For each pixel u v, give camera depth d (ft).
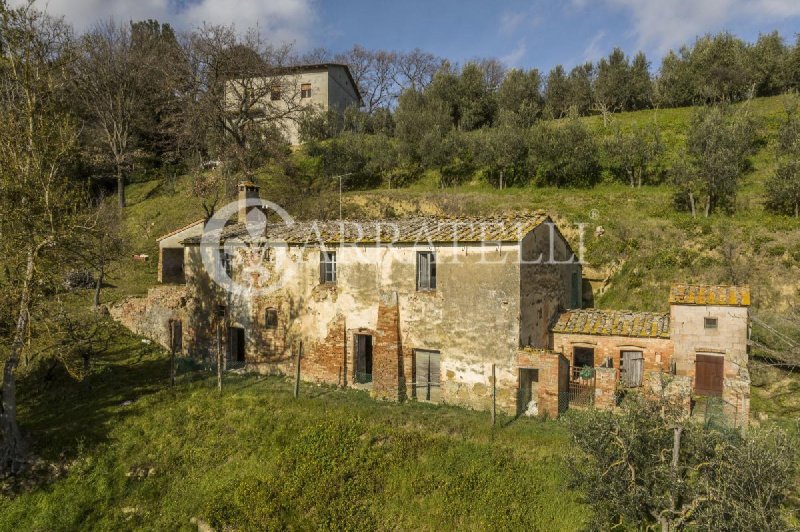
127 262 111.04
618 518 35.17
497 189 128.47
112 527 48.37
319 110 181.47
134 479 52.80
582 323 67.56
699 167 95.04
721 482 30.71
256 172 141.69
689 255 83.41
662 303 79.61
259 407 60.49
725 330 59.00
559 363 56.70
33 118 53.52
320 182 153.38
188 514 49.03
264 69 140.05
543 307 66.28
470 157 141.38
